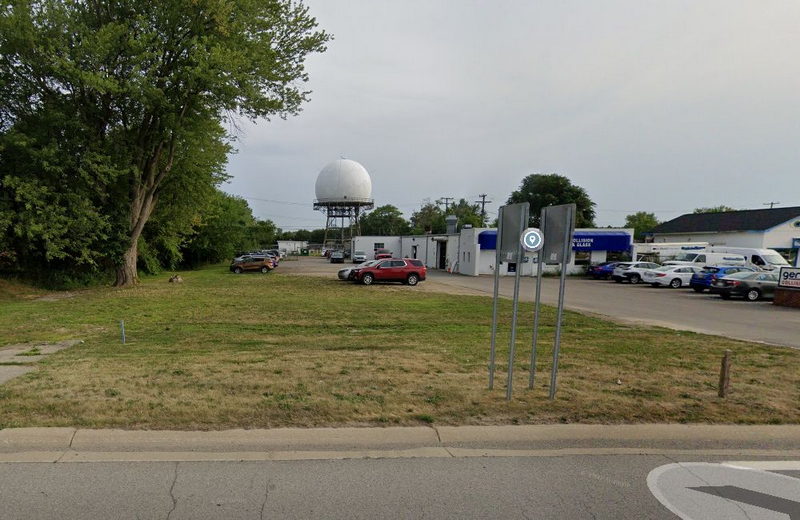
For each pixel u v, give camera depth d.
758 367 6.96
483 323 11.88
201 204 28.00
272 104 20.22
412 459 3.66
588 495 3.22
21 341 8.90
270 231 62.47
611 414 4.54
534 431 4.11
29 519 2.78
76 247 20.08
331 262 53.28
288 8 20.91
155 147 22.58
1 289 19.61
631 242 36.22
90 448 3.69
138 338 9.27
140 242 30.16
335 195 60.81
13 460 3.50
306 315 12.97
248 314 13.12
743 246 38.84
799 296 17.05
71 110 19.77
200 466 3.47
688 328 12.09
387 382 5.50
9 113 19.67
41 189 18.09
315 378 5.63
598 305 17.44
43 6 17.36
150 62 18.66
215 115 21.53
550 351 7.98
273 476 3.35
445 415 4.40
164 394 4.86
